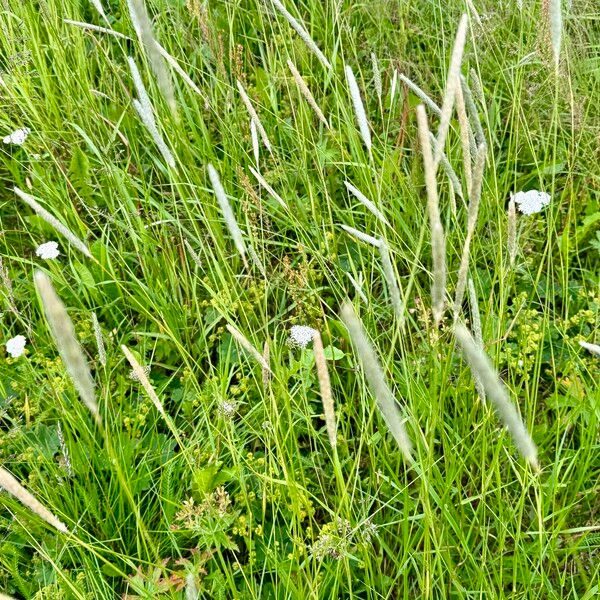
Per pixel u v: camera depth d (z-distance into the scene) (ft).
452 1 3.25
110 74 3.21
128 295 2.57
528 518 2.01
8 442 2.21
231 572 1.91
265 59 3.32
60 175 2.86
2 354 2.49
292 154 2.84
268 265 2.71
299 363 2.11
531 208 2.42
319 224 2.76
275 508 2.07
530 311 2.28
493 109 2.86
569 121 2.86
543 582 1.74
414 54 3.25
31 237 2.74
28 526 2.01
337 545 1.69
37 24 3.24
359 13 3.50
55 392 2.04
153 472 2.07
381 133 2.98
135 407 2.35
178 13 3.17
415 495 2.05
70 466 1.98
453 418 2.17
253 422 2.24
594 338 2.31
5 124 3.09
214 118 3.09
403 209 2.62
